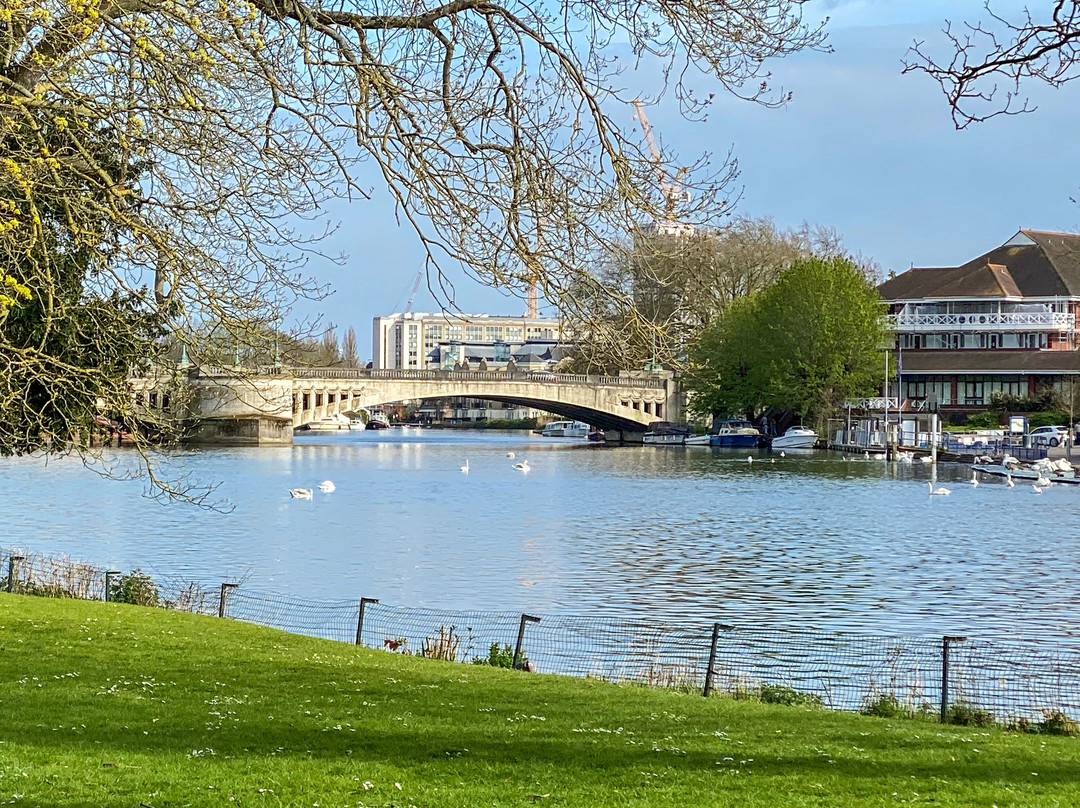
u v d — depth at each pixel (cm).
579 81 1485
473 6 1502
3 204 1314
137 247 1523
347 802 1089
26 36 1394
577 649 2659
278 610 3183
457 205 1480
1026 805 1159
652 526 5288
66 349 1773
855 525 5350
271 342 1689
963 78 1276
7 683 1689
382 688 1770
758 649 2756
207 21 1462
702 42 1462
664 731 1532
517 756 1330
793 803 1140
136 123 1411
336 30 1469
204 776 1171
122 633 2184
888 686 2186
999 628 3142
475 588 3703
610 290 1492
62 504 5975
